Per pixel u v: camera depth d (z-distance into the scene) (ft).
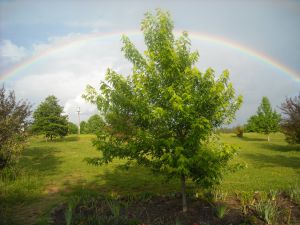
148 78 22.68
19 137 40.96
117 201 25.40
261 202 23.82
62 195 30.99
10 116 39.09
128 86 23.00
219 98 21.42
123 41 24.06
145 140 20.84
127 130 22.31
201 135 20.22
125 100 22.11
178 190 32.27
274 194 26.18
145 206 24.68
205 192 28.48
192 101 21.01
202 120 19.61
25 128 42.09
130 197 27.20
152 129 22.31
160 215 22.24
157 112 19.94
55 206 25.62
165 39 23.93
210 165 20.67
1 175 38.96
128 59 24.06
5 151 38.60
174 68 22.09
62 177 42.32
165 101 21.90
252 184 34.09
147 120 21.97
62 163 57.62
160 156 22.04
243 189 31.04
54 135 130.41
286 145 100.07
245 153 73.46
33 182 37.09
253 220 20.33
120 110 22.56
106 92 22.62
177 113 20.94
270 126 130.21
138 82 21.95
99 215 22.22
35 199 29.58
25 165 55.11
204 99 21.17
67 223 20.27
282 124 76.43
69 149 90.99
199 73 21.49
